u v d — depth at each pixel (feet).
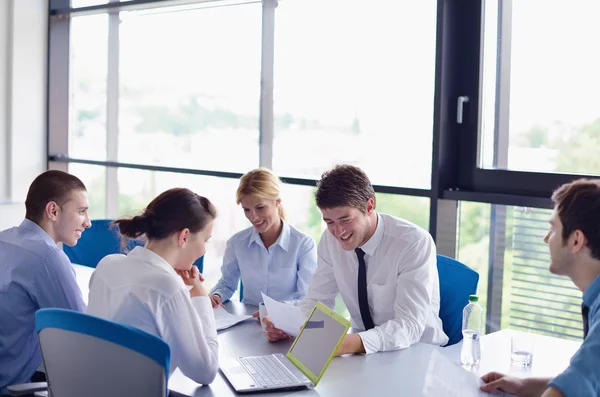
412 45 11.91
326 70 13.23
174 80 16.12
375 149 12.57
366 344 7.63
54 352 6.22
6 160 17.75
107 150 17.80
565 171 10.43
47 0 18.15
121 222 6.99
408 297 8.15
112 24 17.35
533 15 10.60
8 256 8.36
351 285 8.82
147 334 5.79
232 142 15.06
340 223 7.87
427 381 6.86
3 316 8.25
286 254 10.67
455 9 11.36
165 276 6.72
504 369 7.40
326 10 13.15
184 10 15.78
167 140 16.40
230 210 15.19
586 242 5.49
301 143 13.79
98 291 6.94
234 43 14.85
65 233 8.79
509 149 11.05
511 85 10.93
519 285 11.12
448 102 11.46
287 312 7.64
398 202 12.25
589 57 10.09
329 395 6.50
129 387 5.92
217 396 6.53
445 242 11.71
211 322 7.18
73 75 18.48
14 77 17.63
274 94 14.17
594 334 5.39
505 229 11.19
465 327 8.38
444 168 11.51
